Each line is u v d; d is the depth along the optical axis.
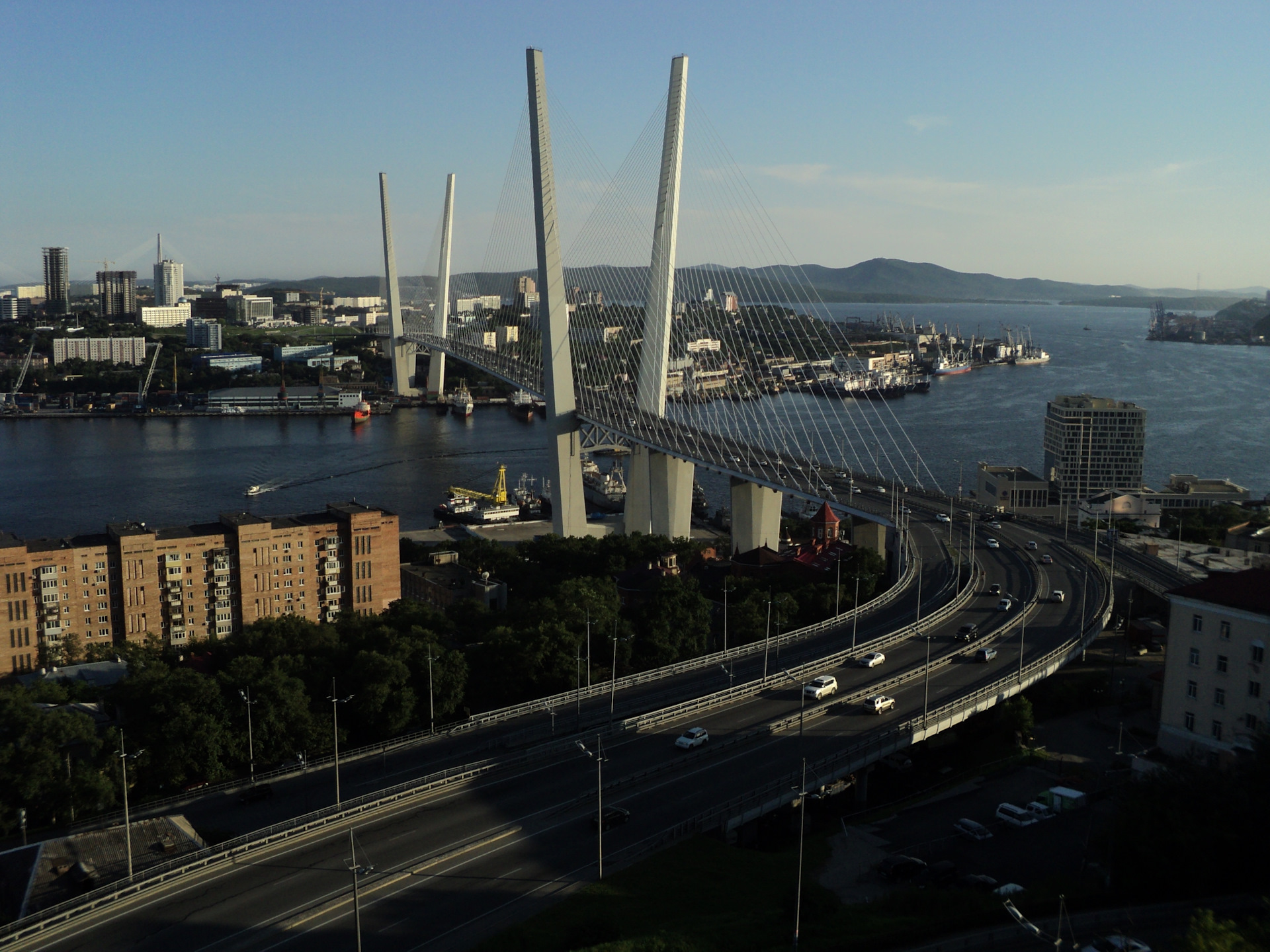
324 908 69.81
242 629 172.62
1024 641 133.62
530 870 75.38
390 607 170.75
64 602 160.00
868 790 102.88
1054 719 119.94
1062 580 168.12
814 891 75.06
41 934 66.88
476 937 66.62
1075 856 86.31
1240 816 74.81
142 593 165.50
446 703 116.06
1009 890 77.56
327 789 95.81
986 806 98.12
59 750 98.06
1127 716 119.81
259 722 106.00
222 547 170.75
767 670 124.69
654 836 80.44
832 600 156.00
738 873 77.44
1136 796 79.81
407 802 86.38
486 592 177.00
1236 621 98.94
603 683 120.44
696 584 151.75
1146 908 73.44
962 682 117.00
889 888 81.06
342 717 112.12
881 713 107.06
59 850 78.56
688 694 116.38
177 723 102.00
